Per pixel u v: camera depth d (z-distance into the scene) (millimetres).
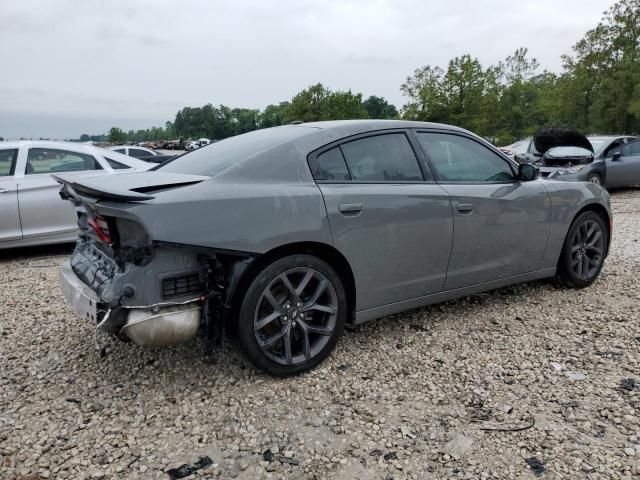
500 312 4137
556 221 4312
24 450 2443
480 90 30219
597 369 3158
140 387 3029
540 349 3455
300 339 3162
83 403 2861
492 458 2350
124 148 13820
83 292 2855
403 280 3469
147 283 2637
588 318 3980
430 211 3488
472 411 2736
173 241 2586
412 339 3643
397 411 2746
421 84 31406
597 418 2641
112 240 2666
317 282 3133
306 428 2605
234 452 2424
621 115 31734
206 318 2807
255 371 3191
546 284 4844
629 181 12094
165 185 2738
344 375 3137
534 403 2797
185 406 2811
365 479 2227
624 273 5207
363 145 3381
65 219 6465
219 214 2715
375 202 3242
